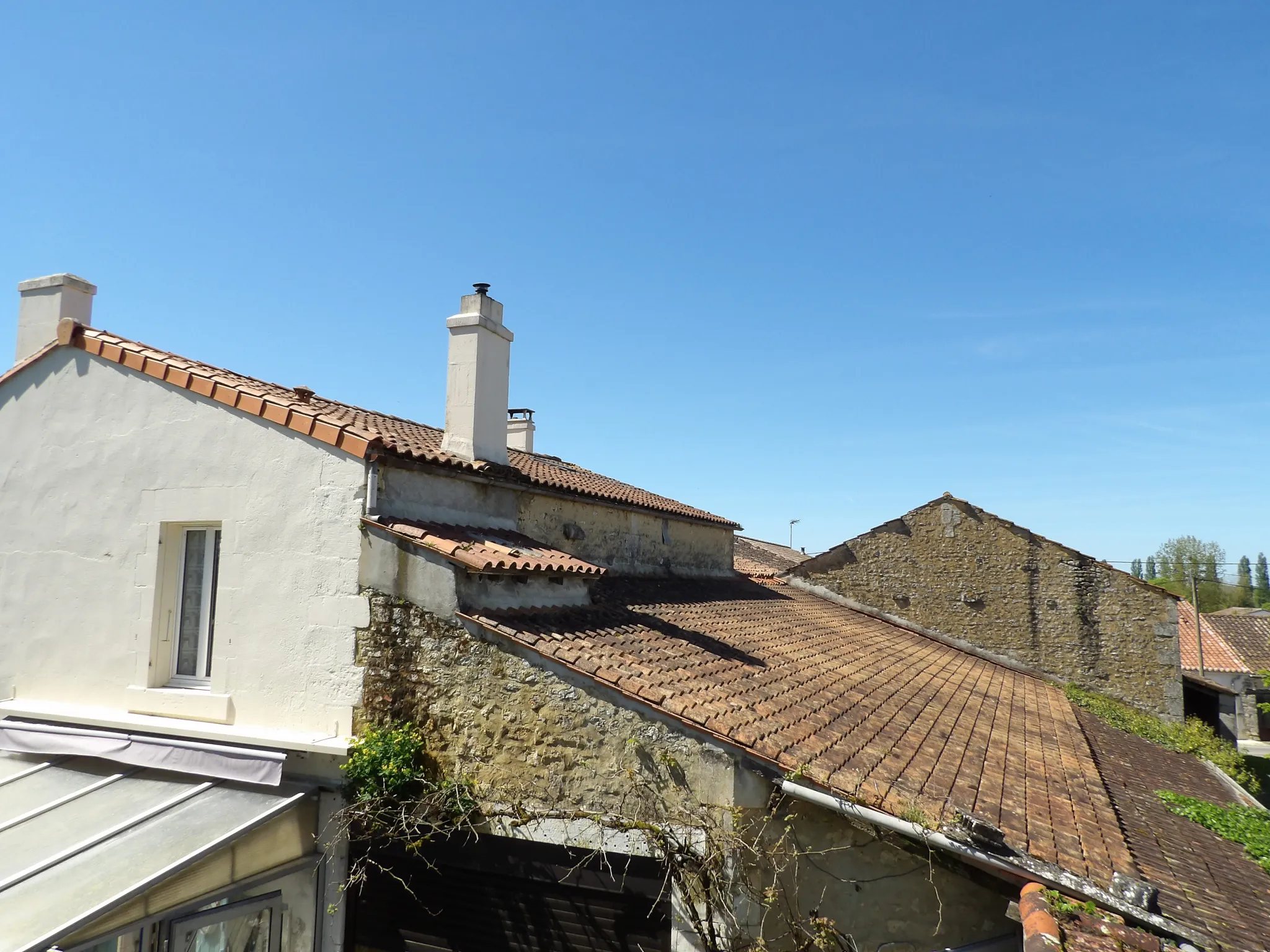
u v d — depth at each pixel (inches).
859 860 234.5
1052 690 658.8
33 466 341.1
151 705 304.8
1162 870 260.7
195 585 319.6
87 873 225.8
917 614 757.3
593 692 252.7
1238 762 650.8
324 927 278.7
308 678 286.0
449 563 272.5
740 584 666.2
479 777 262.8
